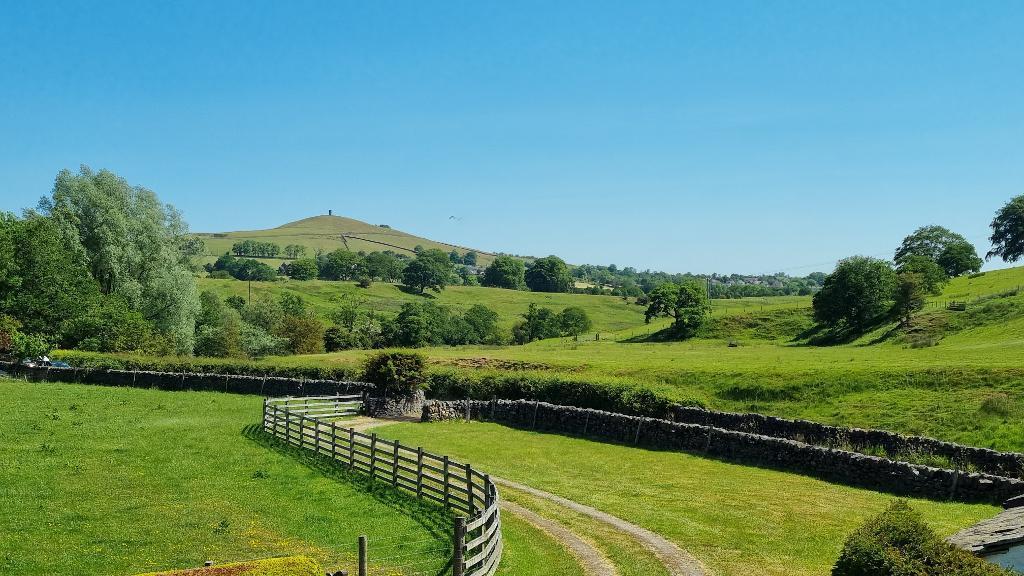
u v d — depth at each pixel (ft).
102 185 252.83
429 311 463.42
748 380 159.94
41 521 69.72
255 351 296.71
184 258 273.33
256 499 80.64
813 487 93.71
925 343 228.02
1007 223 419.74
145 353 233.14
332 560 60.54
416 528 70.79
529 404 147.64
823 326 327.88
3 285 221.25
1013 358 151.12
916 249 450.71
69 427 120.78
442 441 128.36
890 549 41.68
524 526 75.00
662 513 81.46
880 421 123.13
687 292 375.86
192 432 122.11
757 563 63.77
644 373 185.78
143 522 70.74
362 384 169.89
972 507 79.61
